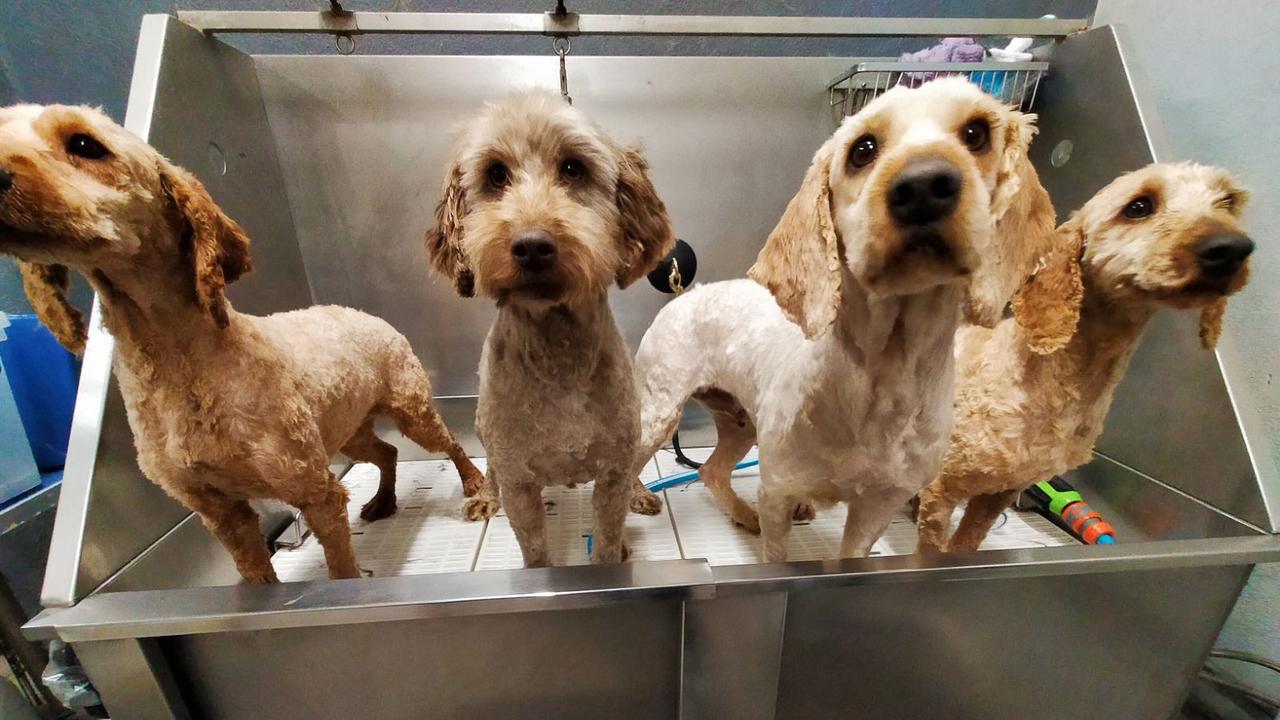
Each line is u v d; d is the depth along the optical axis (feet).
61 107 1.82
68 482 2.02
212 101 3.03
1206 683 2.86
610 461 2.44
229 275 2.23
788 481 2.27
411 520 3.36
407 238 3.80
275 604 1.69
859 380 1.94
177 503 2.49
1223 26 2.70
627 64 3.54
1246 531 2.27
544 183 2.19
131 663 1.70
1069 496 3.08
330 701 1.89
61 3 3.22
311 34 3.44
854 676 2.05
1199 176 2.03
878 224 1.51
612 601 1.73
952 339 1.97
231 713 1.88
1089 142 3.15
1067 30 3.18
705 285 3.37
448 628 1.81
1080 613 2.07
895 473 2.07
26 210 1.59
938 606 1.98
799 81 3.66
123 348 2.03
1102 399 2.36
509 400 2.27
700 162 3.77
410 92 3.53
